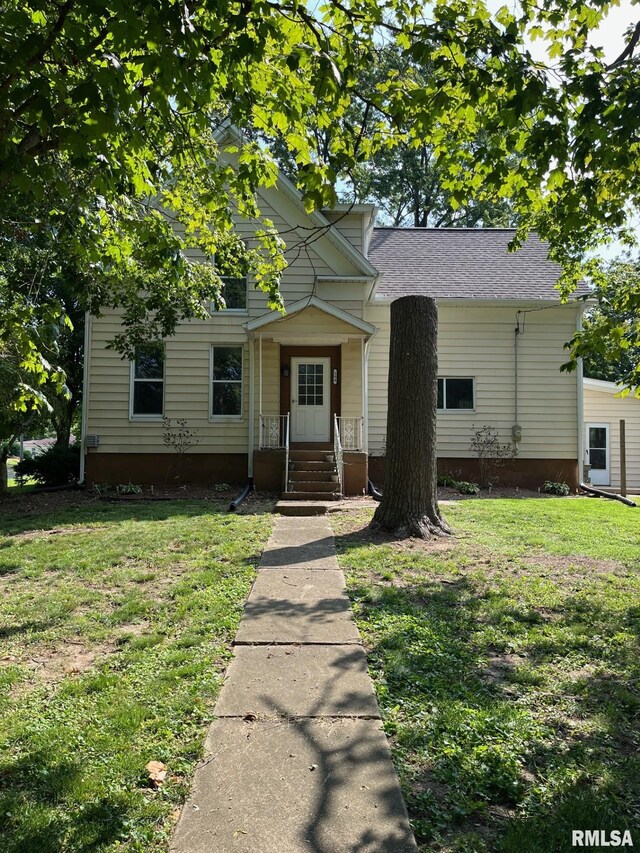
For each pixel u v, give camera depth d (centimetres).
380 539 721
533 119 374
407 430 759
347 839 209
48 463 1396
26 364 478
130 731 279
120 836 210
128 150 378
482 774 248
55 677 344
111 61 273
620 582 540
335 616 444
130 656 369
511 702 313
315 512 944
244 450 1314
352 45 358
